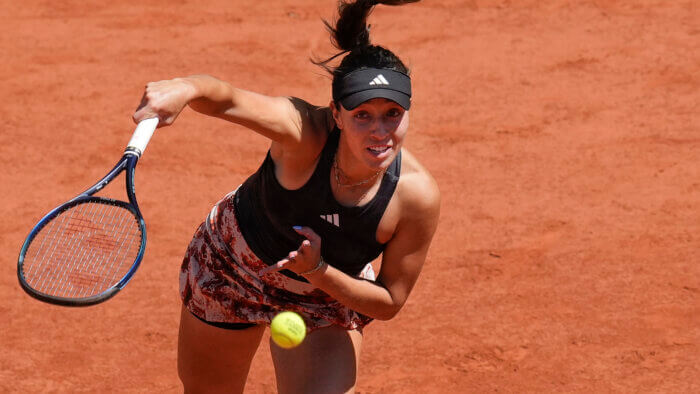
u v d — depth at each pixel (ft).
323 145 39.91
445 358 66.95
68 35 138.82
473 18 146.61
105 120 111.65
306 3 154.71
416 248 42.24
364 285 41.86
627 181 95.04
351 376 44.91
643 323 70.08
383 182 40.14
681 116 110.63
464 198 92.73
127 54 132.46
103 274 49.70
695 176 95.40
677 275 76.89
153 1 154.40
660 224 85.92
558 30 140.46
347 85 36.94
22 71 124.98
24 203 91.61
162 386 64.54
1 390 63.52
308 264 39.22
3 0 152.35
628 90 118.93
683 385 62.34
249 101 37.73
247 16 148.66
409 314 72.90
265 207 42.37
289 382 45.16
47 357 67.67
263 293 44.83
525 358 66.49
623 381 63.21
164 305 74.90
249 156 103.65
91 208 59.36
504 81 123.34
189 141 106.22
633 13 145.69
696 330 68.90
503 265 79.77
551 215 88.43
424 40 138.31
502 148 104.37
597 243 82.84
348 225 41.11
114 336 70.54
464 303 74.13
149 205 91.71
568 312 72.08
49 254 53.16
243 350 48.14
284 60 132.16
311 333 45.29
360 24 40.65
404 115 37.65
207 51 134.51
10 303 74.64
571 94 118.42
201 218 89.71
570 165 99.30
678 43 133.28
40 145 104.63
